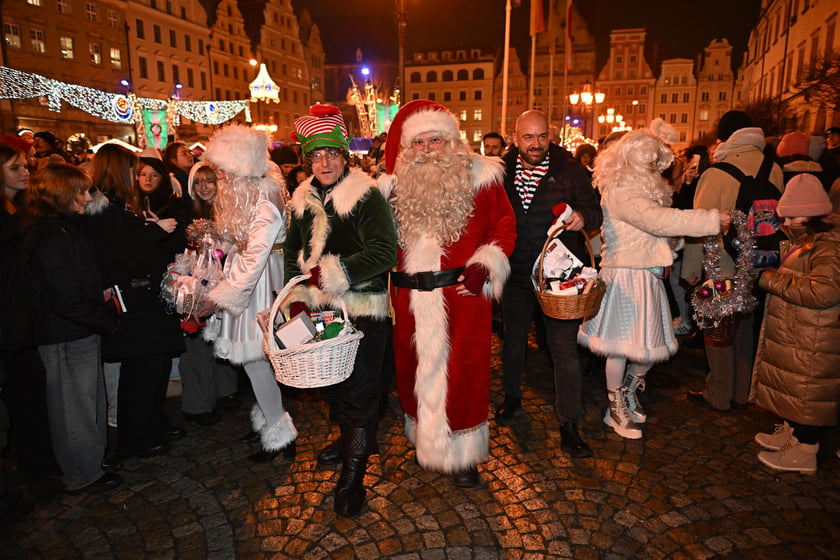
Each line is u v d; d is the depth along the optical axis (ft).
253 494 9.02
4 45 83.05
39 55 88.38
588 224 9.81
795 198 8.78
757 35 113.39
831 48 52.60
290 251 8.87
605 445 10.37
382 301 8.43
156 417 10.23
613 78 180.96
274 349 7.32
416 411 8.86
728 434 10.72
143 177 10.88
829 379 8.79
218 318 9.59
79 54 95.30
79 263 8.33
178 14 118.42
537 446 10.37
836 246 8.46
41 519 8.49
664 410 11.83
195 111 70.44
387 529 8.05
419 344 8.41
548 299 8.72
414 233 8.29
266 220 8.87
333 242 8.26
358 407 8.45
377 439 10.80
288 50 159.94
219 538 7.95
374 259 7.83
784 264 9.23
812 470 9.26
